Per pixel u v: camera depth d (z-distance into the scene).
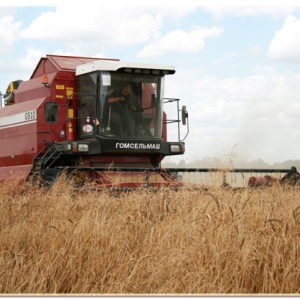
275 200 10.25
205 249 7.20
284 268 6.95
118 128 16.23
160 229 8.34
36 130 16.88
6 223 9.66
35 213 9.81
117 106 16.28
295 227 8.14
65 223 8.88
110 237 7.95
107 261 7.40
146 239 7.99
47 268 7.14
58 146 15.98
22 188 14.84
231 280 6.93
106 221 8.77
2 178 18.25
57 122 16.64
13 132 18.00
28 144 17.23
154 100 16.73
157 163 17.27
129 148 16.19
